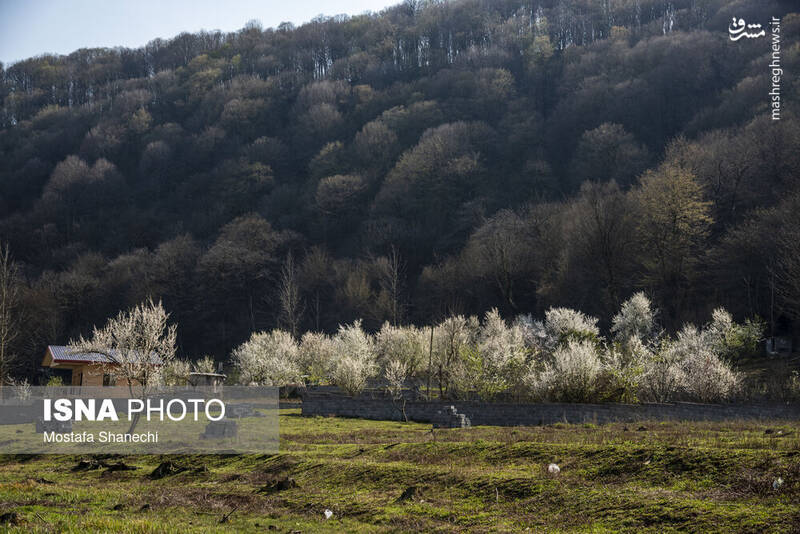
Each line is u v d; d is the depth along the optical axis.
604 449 19.56
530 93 158.00
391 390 47.56
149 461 27.94
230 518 17.59
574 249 81.00
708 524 13.45
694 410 31.81
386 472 21.00
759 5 132.62
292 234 125.31
